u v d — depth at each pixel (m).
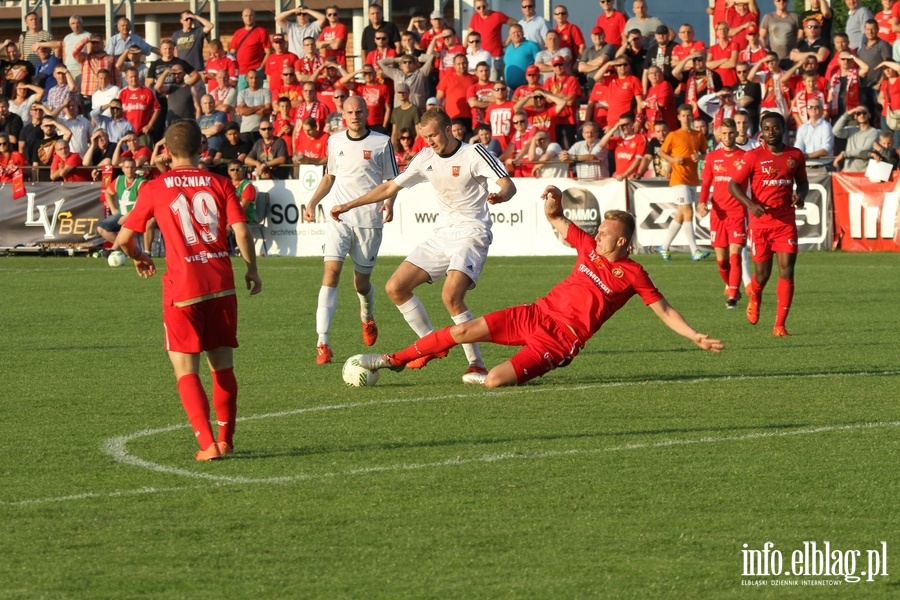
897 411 22.58
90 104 74.44
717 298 42.53
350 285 48.72
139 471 18.36
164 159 63.81
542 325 24.75
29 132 69.06
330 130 63.16
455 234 26.72
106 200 64.00
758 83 61.28
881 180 57.34
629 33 65.31
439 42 68.00
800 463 18.55
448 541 14.80
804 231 58.81
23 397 24.98
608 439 20.30
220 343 19.08
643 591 13.12
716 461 18.69
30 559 14.27
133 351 31.75
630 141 59.72
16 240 65.00
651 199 58.81
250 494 16.95
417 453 19.36
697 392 24.73
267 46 74.12
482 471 18.14
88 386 26.33
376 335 30.94
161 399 24.70
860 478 17.59
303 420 22.22
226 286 18.92
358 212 29.70
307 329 36.03
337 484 17.45
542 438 20.42
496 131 63.38
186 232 18.73
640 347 31.39
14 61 76.31
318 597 13.00
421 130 26.44
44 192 64.81
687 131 55.38
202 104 67.19
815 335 33.25
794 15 66.62
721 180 39.66
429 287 48.12
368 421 22.06
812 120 60.09
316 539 14.91
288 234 62.69
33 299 44.81
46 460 19.16
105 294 46.41
